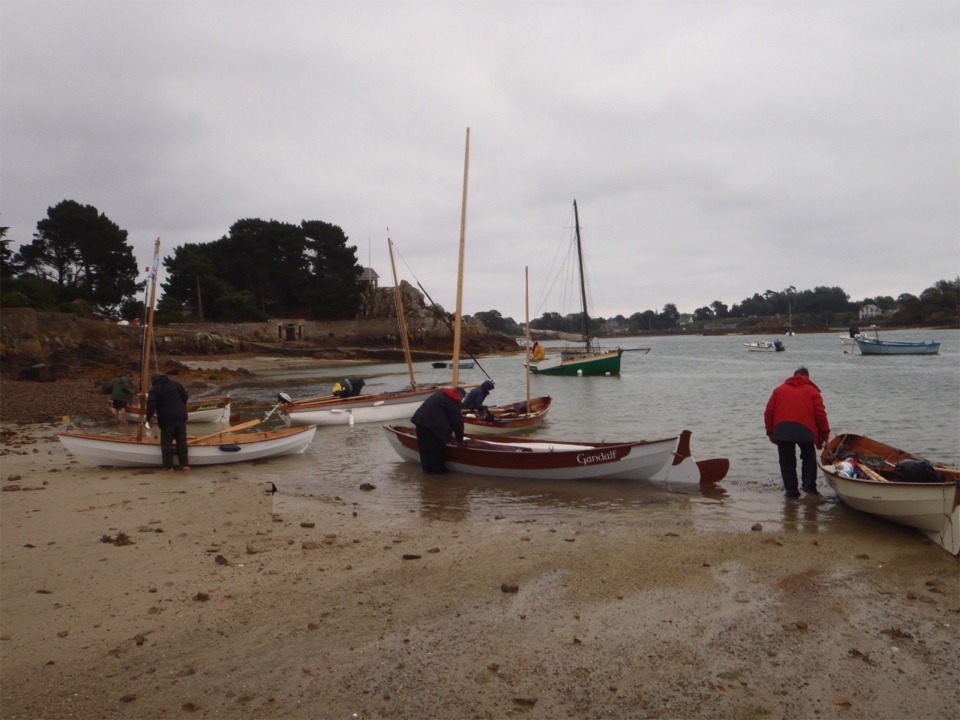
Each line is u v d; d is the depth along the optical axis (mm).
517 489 11289
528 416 18797
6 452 15391
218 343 75375
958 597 5996
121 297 79875
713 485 11172
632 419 21344
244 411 26781
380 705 4324
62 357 46438
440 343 95812
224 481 12055
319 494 11008
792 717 4180
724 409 23844
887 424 18734
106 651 5098
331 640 5258
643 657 4941
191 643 5227
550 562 7113
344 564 7121
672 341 185625
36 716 4211
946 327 163750
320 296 97938
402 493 11094
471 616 5699
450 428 12672
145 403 14977
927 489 7551
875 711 4234
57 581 6656
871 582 6410
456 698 4395
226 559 7270
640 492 10828
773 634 5289
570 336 53469
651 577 6605
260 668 4816
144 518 9258
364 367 64938
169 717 4195
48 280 74250
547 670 4758
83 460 13375
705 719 4164
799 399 9852
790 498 10086
